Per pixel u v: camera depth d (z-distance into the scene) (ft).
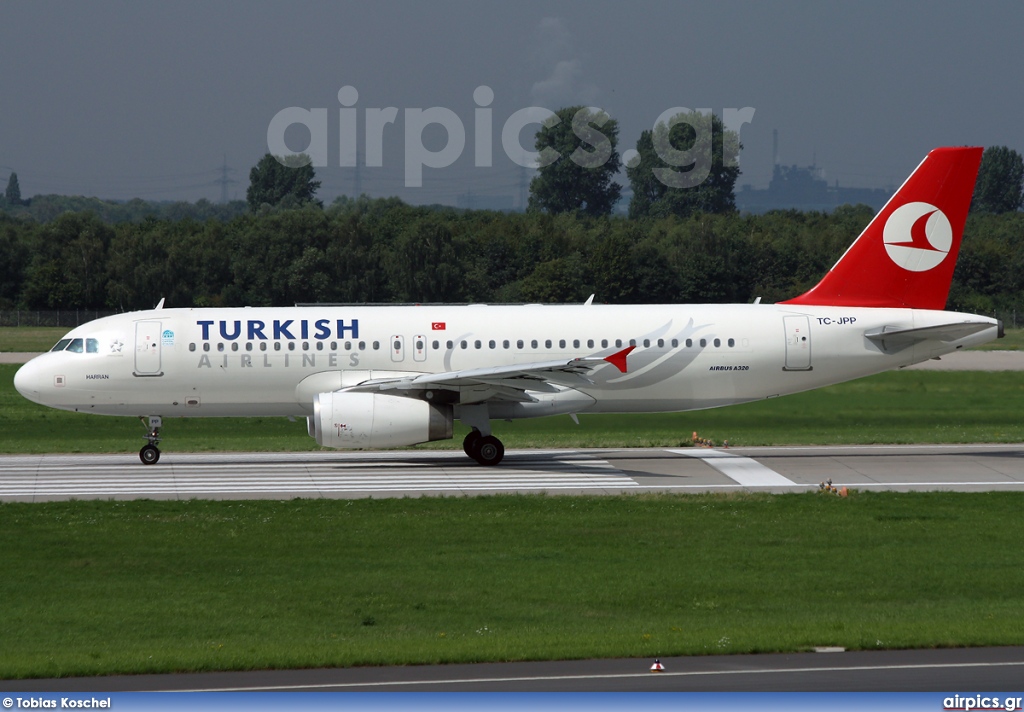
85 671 189.47
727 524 325.21
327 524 326.03
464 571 271.08
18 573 269.85
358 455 485.97
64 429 603.26
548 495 373.81
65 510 346.54
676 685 180.04
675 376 453.99
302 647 204.03
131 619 229.45
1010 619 221.46
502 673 187.32
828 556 285.84
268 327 449.06
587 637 209.87
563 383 443.32
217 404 453.17
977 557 283.79
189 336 446.60
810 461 451.94
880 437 526.16
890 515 336.29
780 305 464.24
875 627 214.48
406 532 315.58
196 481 409.08
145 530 318.24
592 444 514.68
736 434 552.82
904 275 463.83
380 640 211.41
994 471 421.59
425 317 455.22
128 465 454.40
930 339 459.32
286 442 532.32
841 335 456.86
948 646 200.85
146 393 447.01
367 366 449.06
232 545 299.99
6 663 193.98
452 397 432.66
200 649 203.62
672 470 431.43
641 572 269.64
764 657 195.83
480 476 419.13
